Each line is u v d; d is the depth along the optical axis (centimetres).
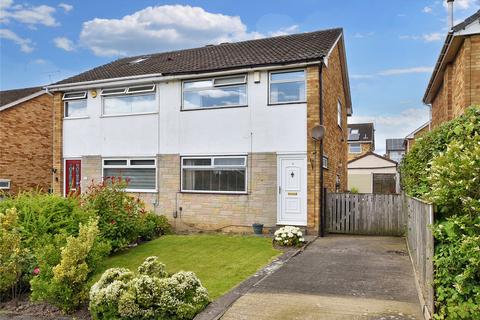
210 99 1250
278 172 1146
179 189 1276
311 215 1102
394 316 454
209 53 1523
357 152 4378
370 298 525
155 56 1750
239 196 1188
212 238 1078
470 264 354
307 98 1114
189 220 1257
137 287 482
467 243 346
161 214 1291
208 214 1230
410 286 579
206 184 1242
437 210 414
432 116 1641
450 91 1110
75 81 1461
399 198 1109
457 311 356
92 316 507
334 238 1062
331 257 798
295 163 1130
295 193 1127
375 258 784
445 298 380
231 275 684
